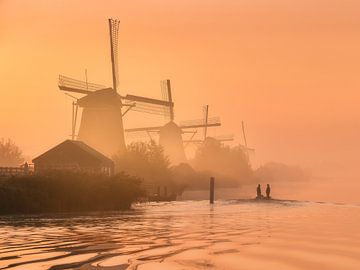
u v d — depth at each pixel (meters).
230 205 110.88
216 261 24.98
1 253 28.11
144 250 29.14
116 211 89.94
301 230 45.00
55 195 91.50
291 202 122.50
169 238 36.94
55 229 47.06
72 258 25.84
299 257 26.84
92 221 60.53
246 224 53.34
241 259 25.81
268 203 118.69
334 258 26.66
